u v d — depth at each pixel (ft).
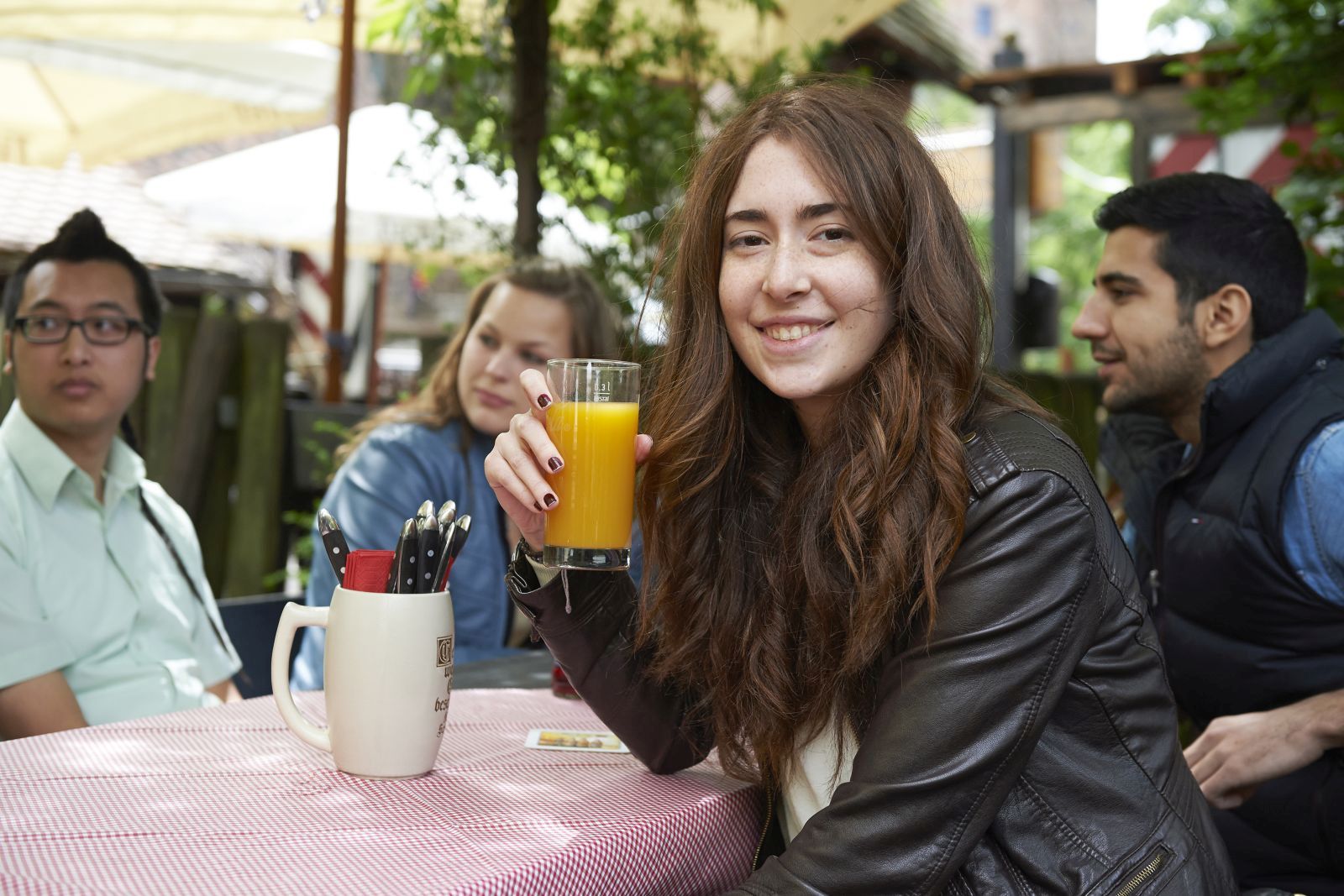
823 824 3.94
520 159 10.69
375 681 4.22
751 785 4.59
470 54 10.91
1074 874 4.03
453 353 8.72
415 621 4.25
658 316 5.54
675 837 4.03
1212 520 6.38
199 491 12.17
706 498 4.88
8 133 19.03
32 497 6.45
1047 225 47.57
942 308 4.43
